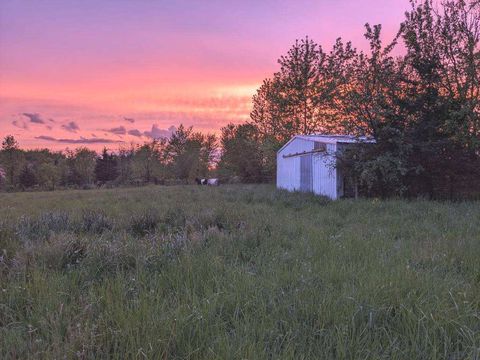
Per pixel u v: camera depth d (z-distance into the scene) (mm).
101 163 61594
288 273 4586
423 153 14852
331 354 2789
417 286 3961
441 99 15344
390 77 15914
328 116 24812
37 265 4758
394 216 9891
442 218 9219
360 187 16578
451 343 2953
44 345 2873
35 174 58406
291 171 23547
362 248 5879
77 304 3660
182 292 4055
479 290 4051
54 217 8672
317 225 8641
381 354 2834
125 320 3127
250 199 16234
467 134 14477
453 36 15336
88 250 5387
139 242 6309
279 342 3010
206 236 6656
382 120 15594
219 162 57219
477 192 15828
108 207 14305
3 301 3764
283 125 35062
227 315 3484
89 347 2771
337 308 3465
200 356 2783
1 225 7094
